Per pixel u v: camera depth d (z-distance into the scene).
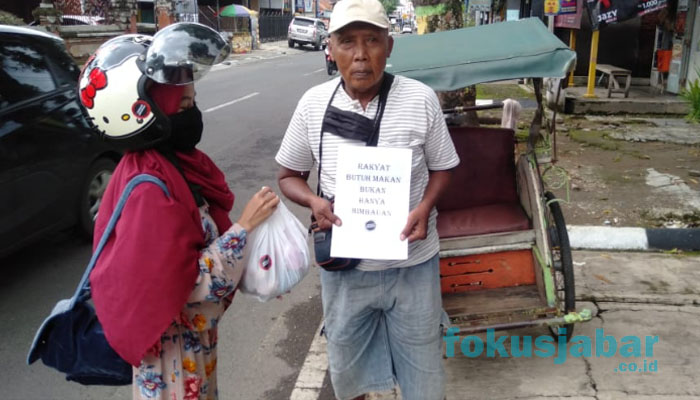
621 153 7.33
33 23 13.39
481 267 3.23
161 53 1.68
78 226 4.89
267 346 3.59
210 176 1.95
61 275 4.50
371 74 1.99
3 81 4.16
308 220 5.69
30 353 1.90
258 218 1.89
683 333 3.42
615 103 9.72
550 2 10.39
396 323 2.29
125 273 1.63
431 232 2.27
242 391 3.16
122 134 1.72
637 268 4.25
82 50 13.27
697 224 5.02
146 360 1.81
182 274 1.67
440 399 2.34
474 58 3.15
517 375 3.08
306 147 2.26
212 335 2.00
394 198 2.05
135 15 15.35
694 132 8.36
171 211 1.68
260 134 9.33
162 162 1.76
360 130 2.07
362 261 2.18
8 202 4.05
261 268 1.92
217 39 1.84
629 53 11.95
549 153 3.49
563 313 3.24
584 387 2.97
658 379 3.02
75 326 1.84
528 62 3.07
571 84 11.97
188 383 1.89
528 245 3.18
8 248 4.14
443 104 5.56
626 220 5.14
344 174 2.06
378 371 2.43
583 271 4.21
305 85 15.69
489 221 3.29
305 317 3.93
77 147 4.66
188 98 1.83
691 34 9.88
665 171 6.50
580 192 5.89
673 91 10.38
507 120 3.80
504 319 3.01
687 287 3.95
